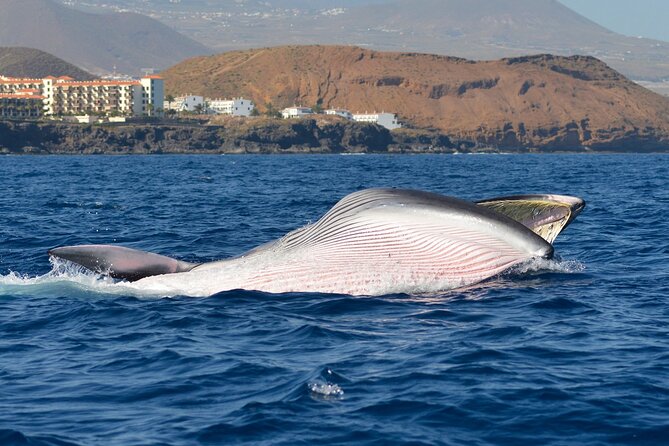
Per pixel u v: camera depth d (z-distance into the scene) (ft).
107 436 45.37
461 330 64.69
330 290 75.10
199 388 52.49
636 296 76.89
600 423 46.65
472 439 44.80
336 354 58.54
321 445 44.06
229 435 45.21
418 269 75.72
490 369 55.11
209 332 64.75
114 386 53.16
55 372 56.08
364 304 71.77
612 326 66.03
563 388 51.62
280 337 63.21
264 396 50.72
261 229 136.46
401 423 46.70
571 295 76.33
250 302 72.74
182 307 71.72
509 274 82.94
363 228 76.28
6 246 114.83
